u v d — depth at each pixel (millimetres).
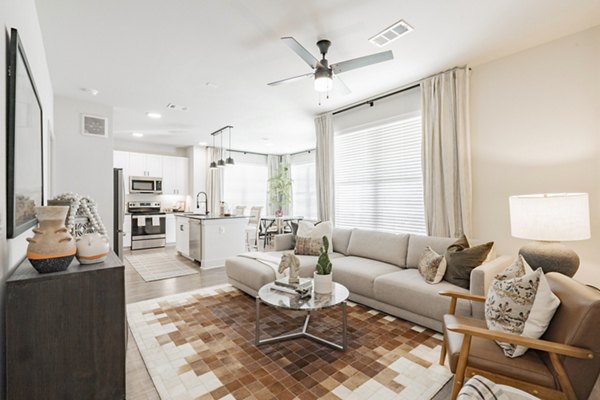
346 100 4273
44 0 2092
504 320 1556
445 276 2697
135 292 3617
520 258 1790
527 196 2436
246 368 1996
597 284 2430
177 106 4539
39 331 1257
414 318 2639
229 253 5160
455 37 2631
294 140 7047
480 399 1113
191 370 1972
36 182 1878
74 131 4223
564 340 1327
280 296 2330
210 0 2119
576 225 2115
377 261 3533
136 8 2211
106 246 1547
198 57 2994
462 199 3143
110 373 1405
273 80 3557
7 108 1229
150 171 7188
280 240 4293
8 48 1267
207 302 3266
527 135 2818
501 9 2234
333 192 4758
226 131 6152
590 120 2475
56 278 1293
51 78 3490
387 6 2193
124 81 3600
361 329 2584
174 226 7410
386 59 2430
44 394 1268
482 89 3131
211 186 7719
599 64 2436
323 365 2031
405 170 3844
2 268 1188
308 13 2273
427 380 1857
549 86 2688
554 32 2555
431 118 3410
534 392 1339
